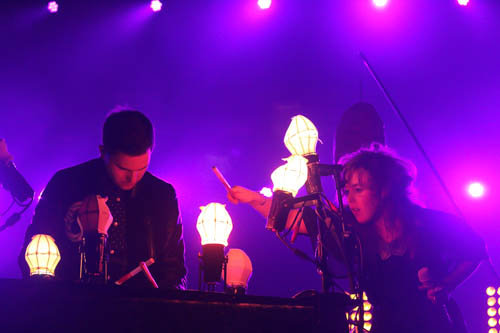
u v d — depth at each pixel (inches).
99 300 70.1
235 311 78.8
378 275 109.3
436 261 108.0
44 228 107.6
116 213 112.6
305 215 114.5
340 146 195.8
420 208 110.3
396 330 105.5
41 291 66.7
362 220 108.5
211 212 93.2
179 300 74.9
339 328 86.7
